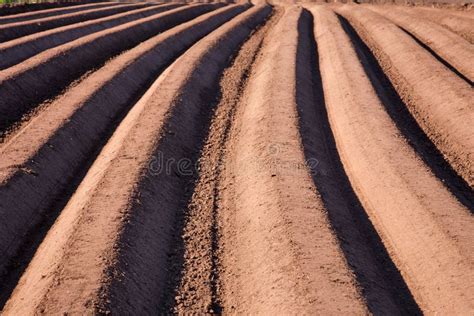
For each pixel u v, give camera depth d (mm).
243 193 13477
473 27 28844
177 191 13789
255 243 11344
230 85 21719
